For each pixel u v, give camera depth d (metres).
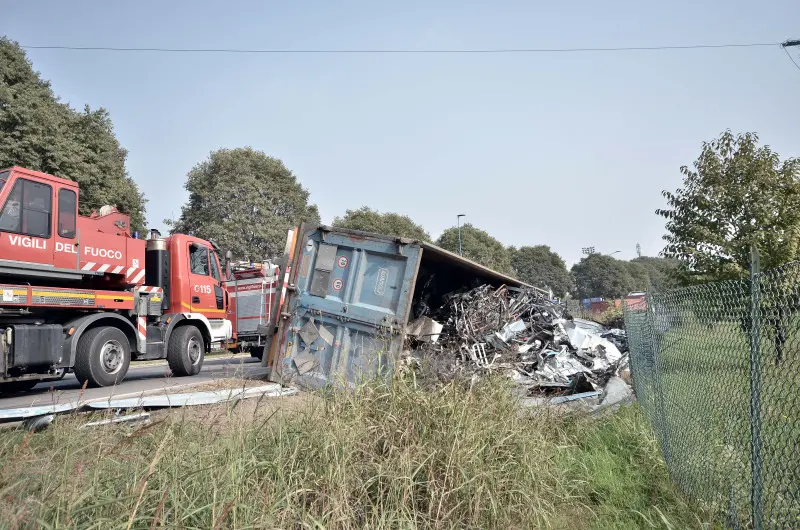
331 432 3.90
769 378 3.00
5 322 8.15
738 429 3.53
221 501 2.98
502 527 3.66
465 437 4.12
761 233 10.12
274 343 8.03
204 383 8.09
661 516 3.78
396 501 3.48
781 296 2.86
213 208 37.62
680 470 4.68
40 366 8.42
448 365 7.03
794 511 2.87
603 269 98.06
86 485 3.00
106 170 25.89
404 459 3.73
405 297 7.20
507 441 4.44
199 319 11.88
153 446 3.86
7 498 2.77
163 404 6.01
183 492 3.04
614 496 4.43
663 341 5.53
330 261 7.77
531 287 11.86
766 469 3.01
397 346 7.09
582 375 8.11
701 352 4.20
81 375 8.99
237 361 16.80
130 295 9.91
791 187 10.28
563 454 4.93
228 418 4.41
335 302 7.58
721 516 3.77
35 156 21.38
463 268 9.32
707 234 10.64
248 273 16.64
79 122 25.03
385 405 4.55
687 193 11.42
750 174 10.60
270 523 2.91
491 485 3.88
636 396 7.81
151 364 16.78
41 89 23.52
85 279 9.40
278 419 4.42
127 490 3.03
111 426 4.79
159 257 11.23
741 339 3.43
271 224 37.62
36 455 3.56
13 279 8.25
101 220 9.70
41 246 8.40
